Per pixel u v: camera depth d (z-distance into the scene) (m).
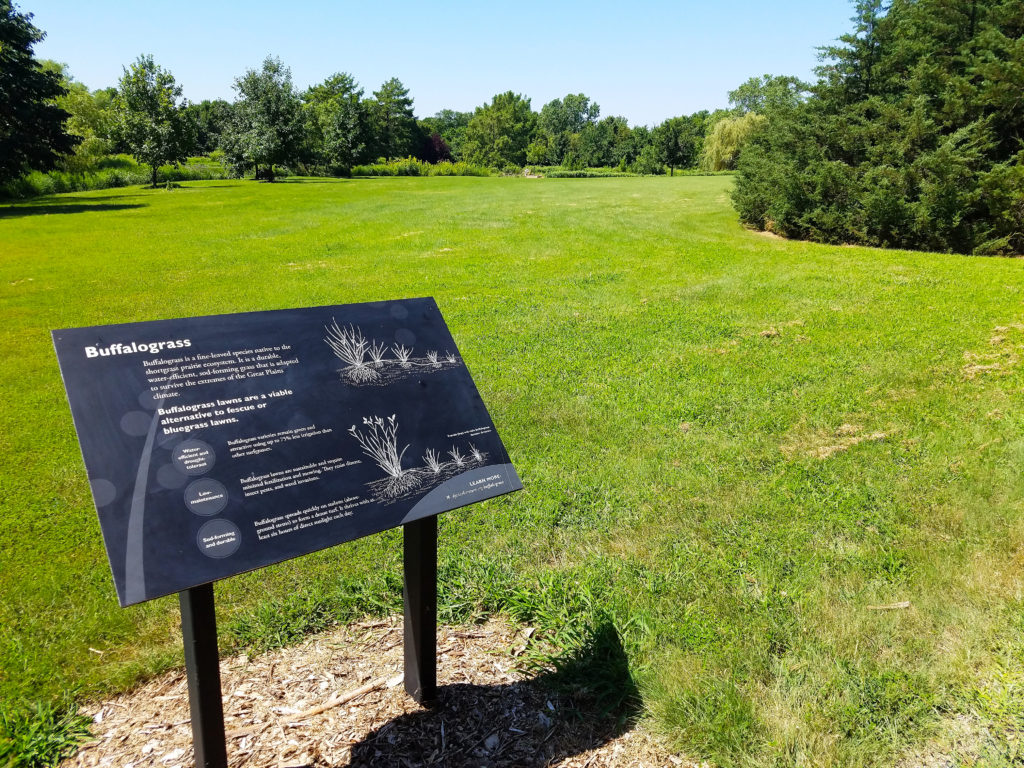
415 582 2.81
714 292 11.62
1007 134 15.77
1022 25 16.02
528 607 3.68
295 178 53.62
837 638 3.40
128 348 2.37
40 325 10.67
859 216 16.16
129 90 42.00
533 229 19.88
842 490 5.05
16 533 4.86
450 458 2.80
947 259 14.01
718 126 58.59
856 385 7.23
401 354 2.93
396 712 2.99
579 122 139.50
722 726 2.83
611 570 4.08
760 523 4.66
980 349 8.06
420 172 65.50
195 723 2.37
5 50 34.22
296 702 3.07
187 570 2.14
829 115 17.52
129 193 38.06
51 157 37.12
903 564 4.09
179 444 2.31
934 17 16.58
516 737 2.87
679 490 5.18
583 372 8.04
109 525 2.10
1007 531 4.38
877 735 2.81
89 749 2.86
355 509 2.50
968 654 3.23
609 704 3.03
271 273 14.57
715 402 6.97
